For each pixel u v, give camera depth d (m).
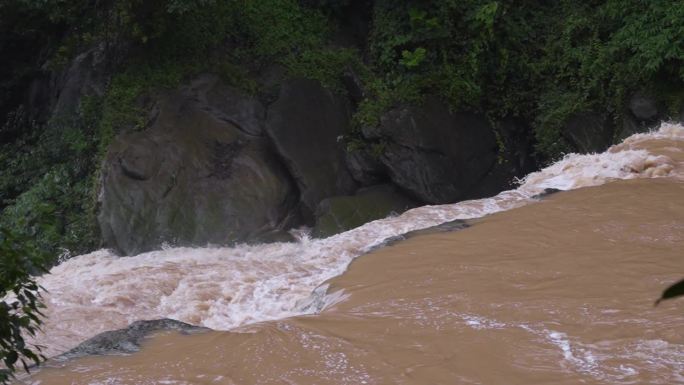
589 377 5.34
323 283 7.73
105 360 6.12
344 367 5.73
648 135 12.30
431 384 5.41
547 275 7.27
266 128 14.97
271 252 9.88
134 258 11.67
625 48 15.13
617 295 6.71
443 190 14.85
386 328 6.32
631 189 9.81
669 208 9.03
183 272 8.72
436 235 8.66
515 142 15.95
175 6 15.03
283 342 6.17
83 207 14.88
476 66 15.79
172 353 6.18
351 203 14.32
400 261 7.91
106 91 15.80
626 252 7.76
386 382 5.48
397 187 14.84
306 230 14.30
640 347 5.74
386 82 15.92
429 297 6.92
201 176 14.36
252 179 14.52
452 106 15.49
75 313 7.75
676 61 14.72
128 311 7.92
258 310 7.97
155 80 15.52
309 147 14.98
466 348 5.88
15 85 19.20
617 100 15.10
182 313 7.94
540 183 10.86
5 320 4.60
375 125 14.98
